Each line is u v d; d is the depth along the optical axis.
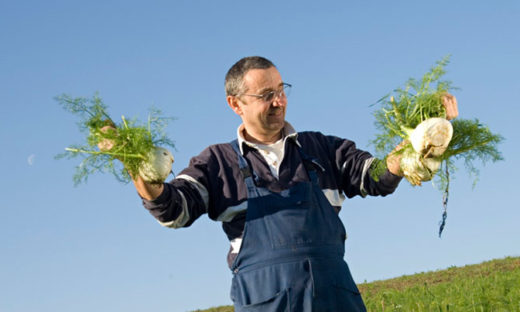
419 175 2.67
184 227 2.94
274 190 2.98
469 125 2.75
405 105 2.84
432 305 6.90
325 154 3.26
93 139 2.50
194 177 3.00
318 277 2.74
